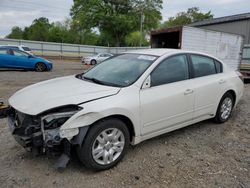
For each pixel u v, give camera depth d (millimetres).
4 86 8750
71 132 2734
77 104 2850
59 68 18609
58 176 2924
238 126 4840
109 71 3887
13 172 2975
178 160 3398
